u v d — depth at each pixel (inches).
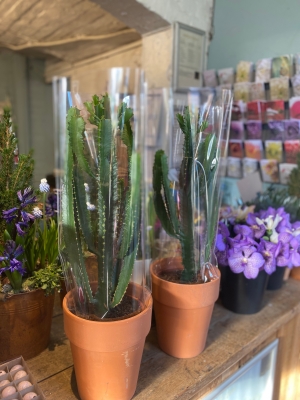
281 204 37.0
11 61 92.4
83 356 19.4
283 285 38.0
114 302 20.2
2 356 23.6
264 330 29.0
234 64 45.3
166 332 25.1
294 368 35.9
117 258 20.7
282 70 38.3
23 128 96.8
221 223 30.2
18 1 49.1
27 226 22.7
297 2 37.4
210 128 26.4
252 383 30.7
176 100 43.4
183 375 23.5
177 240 27.9
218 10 46.8
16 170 23.0
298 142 37.6
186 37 45.7
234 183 44.3
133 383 20.8
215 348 26.5
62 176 21.7
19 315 22.9
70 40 67.2
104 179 19.0
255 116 40.9
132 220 21.2
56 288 24.7
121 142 20.5
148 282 24.6
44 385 22.1
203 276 25.4
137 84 56.9
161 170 25.5
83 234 20.2
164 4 43.0
